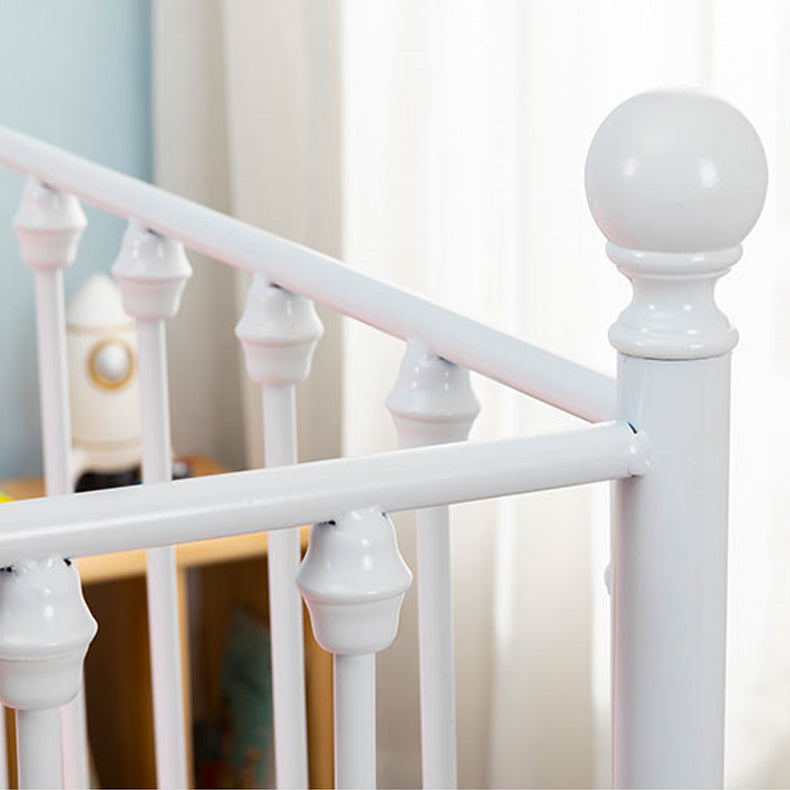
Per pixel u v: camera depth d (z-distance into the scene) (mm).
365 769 942
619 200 875
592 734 2414
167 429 1575
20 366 2826
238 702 2809
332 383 2752
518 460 915
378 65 2580
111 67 2836
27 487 2740
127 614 2643
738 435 2145
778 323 2098
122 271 1529
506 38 2387
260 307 1387
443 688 1222
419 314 1196
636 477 945
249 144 2750
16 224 1688
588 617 2430
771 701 2178
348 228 2664
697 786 974
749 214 877
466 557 2562
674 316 912
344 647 913
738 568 2168
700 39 2133
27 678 832
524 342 1104
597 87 2273
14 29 2762
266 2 2701
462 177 2506
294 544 1397
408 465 901
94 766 2777
